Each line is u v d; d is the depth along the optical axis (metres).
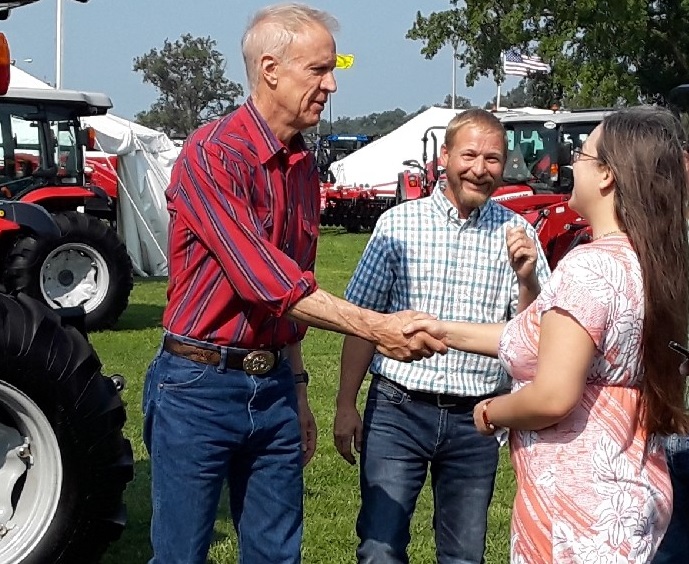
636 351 2.65
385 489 3.62
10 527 4.13
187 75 80.62
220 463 3.18
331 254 21.34
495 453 3.65
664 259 2.62
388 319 3.06
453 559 3.69
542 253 3.69
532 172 14.43
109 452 4.22
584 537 2.63
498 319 3.68
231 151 3.04
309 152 3.27
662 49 32.38
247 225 3.01
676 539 3.61
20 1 5.12
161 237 17.59
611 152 2.67
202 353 3.13
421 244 3.65
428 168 20.41
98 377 4.23
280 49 3.05
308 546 5.01
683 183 2.65
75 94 12.55
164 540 3.20
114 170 17.00
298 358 3.58
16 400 4.07
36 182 12.22
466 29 35.56
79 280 11.36
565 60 30.88
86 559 4.21
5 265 10.61
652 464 2.74
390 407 3.63
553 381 2.57
